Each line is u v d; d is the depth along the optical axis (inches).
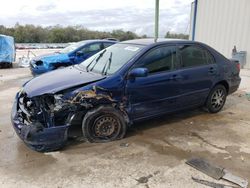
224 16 518.9
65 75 185.8
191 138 185.8
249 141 181.9
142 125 207.8
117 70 177.2
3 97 292.4
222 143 178.4
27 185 131.6
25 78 425.1
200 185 131.7
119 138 180.7
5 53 545.0
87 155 160.2
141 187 130.0
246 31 486.6
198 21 572.1
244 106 263.1
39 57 403.2
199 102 221.9
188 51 209.2
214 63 225.6
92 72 189.0
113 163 151.7
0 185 131.2
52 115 159.5
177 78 197.8
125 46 205.6
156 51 191.5
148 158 157.5
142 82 181.0
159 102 192.9
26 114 162.2
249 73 445.4
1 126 205.2
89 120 169.2
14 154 160.9
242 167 148.6
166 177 138.3
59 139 159.2
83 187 130.3
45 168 146.2
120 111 177.3
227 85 239.8
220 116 231.5
